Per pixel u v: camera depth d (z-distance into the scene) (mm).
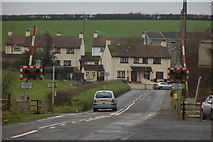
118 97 151375
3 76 87750
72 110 94375
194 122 62062
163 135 43094
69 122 60344
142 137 41188
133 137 41188
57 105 98250
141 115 81438
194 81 123250
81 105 103938
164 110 101000
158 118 71688
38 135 43000
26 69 80562
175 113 88875
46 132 45844
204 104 73375
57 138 40438
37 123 58719
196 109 83125
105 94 99375
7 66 143125
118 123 58250
